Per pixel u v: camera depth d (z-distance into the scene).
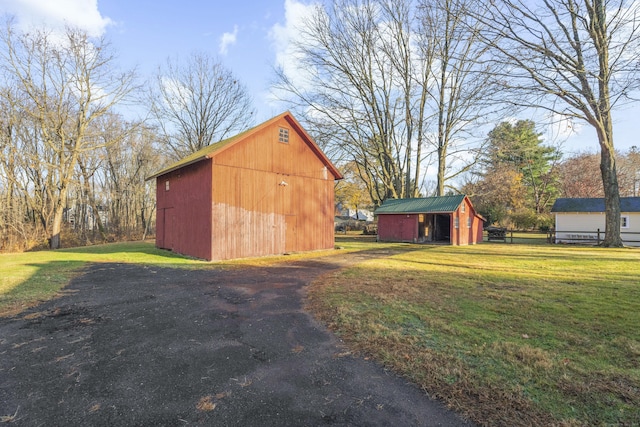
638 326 4.25
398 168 27.25
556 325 4.32
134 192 31.31
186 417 2.50
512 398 2.63
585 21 12.05
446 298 5.83
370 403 2.65
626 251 13.95
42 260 11.57
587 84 13.09
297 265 10.37
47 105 20.06
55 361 3.49
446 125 24.52
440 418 2.42
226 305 5.67
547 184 37.59
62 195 21.06
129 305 5.68
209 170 11.62
